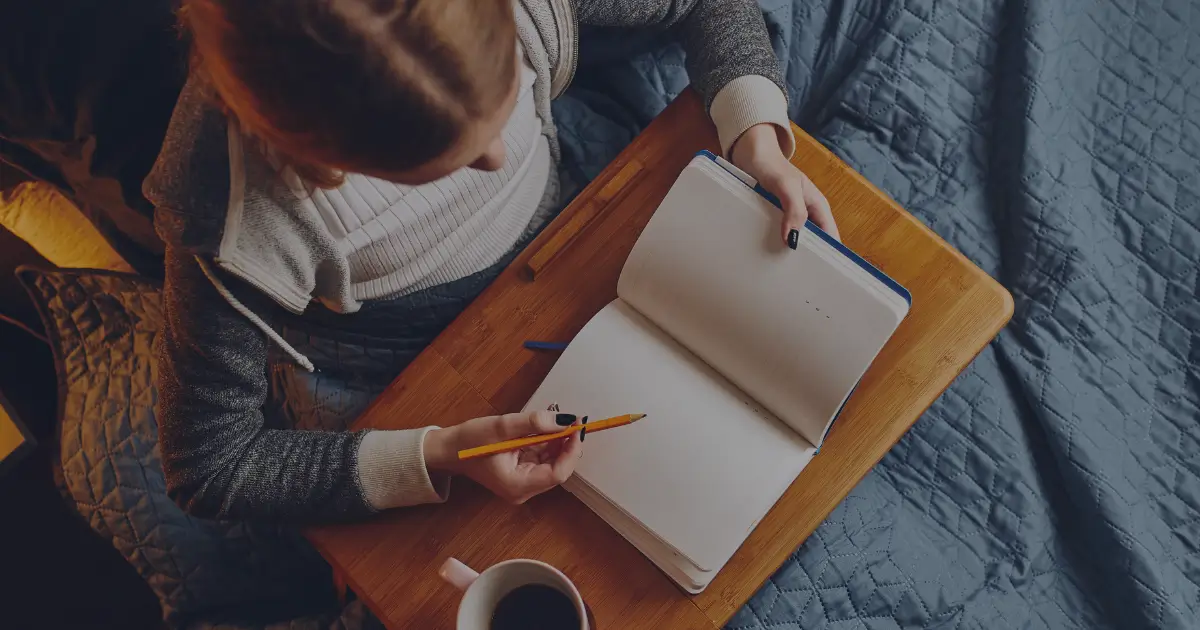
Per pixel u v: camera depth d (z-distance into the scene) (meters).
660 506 0.75
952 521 1.08
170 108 0.70
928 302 0.81
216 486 0.81
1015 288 1.13
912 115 1.15
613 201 0.87
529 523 0.80
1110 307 1.11
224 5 0.45
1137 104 1.15
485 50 0.50
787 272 0.73
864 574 1.03
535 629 0.71
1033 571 1.08
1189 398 1.09
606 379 0.78
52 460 1.31
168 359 0.78
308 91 0.48
